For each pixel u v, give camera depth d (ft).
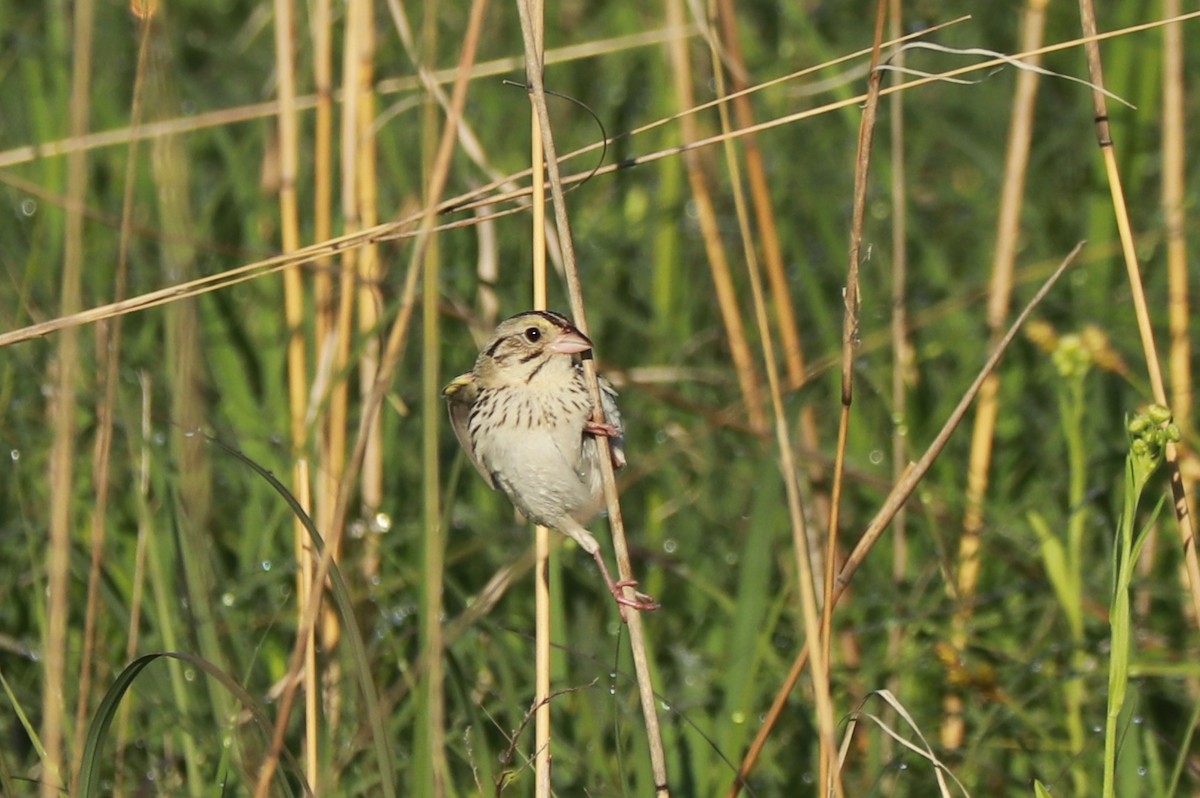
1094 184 38.81
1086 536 36.96
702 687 32.65
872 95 23.59
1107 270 39.58
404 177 42.39
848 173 48.62
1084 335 30.81
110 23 57.16
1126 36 38.11
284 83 34.14
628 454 40.70
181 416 29.71
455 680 28.04
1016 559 35.29
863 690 32.07
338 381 31.17
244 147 45.73
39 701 31.48
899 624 31.94
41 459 35.99
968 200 48.60
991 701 31.01
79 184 25.67
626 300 46.42
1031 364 41.42
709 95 48.47
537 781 25.94
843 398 24.34
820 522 36.09
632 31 50.72
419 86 32.76
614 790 28.37
